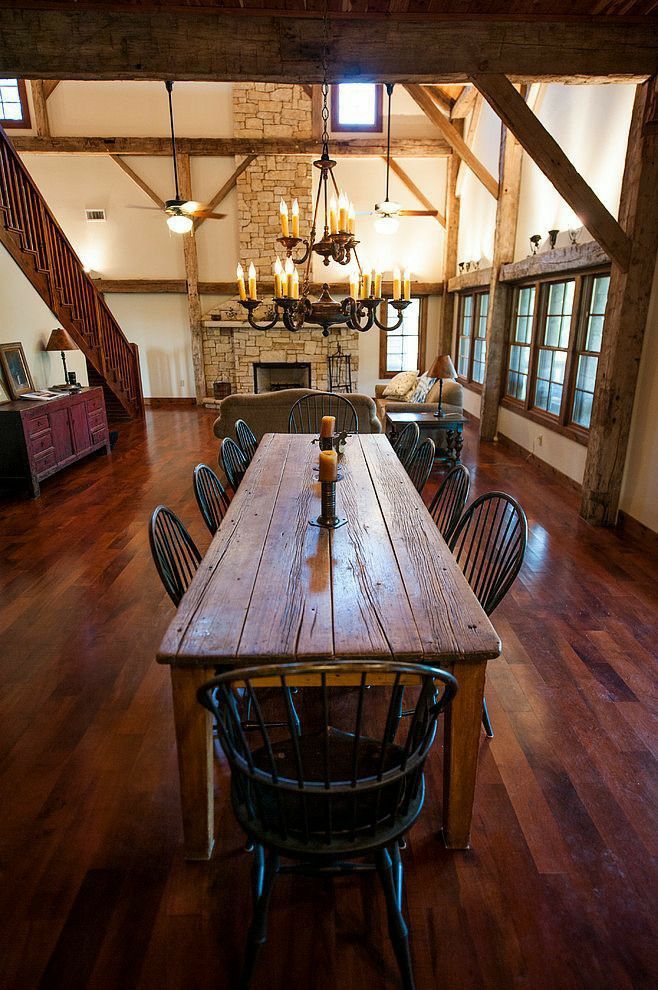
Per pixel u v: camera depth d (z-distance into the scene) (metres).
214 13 3.21
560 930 1.46
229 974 1.37
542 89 5.35
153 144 8.43
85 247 9.09
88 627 2.85
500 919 1.49
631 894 1.56
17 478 4.83
